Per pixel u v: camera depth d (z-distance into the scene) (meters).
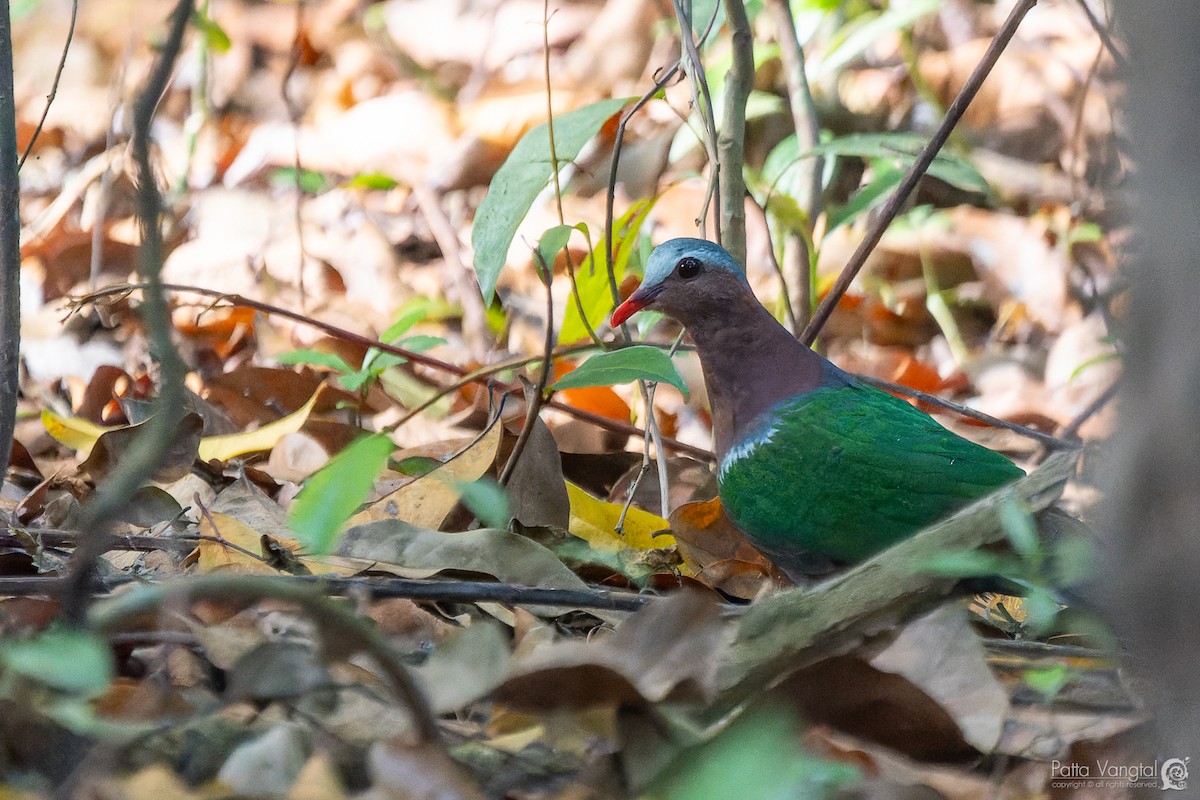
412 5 19.41
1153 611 4.48
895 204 9.84
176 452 8.82
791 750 5.01
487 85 18.27
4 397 7.66
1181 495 4.28
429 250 16.06
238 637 6.44
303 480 10.04
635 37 17.66
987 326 15.02
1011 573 6.62
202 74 16.20
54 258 15.13
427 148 17.53
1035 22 16.38
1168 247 4.14
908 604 6.64
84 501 8.79
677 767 5.20
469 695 5.96
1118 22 4.46
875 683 5.86
